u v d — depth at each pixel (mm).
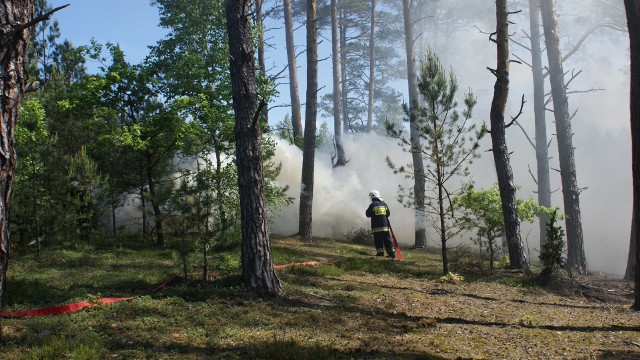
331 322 6477
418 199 11516
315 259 13055
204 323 6098
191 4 14531
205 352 5066
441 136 10984
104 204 14820
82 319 6145
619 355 5516
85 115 14430
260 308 6922
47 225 12719
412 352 5312
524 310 8078
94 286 8352
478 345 5770
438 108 11133
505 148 12305
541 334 6457
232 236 8680
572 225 16109
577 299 9664
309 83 18266
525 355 5457
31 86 5426
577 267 15844
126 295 7629
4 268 5133
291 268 10633
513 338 6191
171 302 6965
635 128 8102
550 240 11031
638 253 8500
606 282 13094
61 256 11547
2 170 5047
